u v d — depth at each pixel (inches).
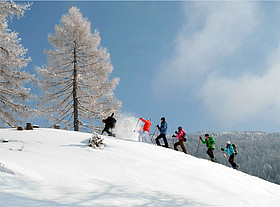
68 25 636.7
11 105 565.0
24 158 187.6
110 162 217.3
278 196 216.4
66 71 636.1
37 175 154.0
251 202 179.6
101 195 134.8
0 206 83.6
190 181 205.2
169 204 139.3
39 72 587.2
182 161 269.0
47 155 209.6
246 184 233.5
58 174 164.2
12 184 126.0
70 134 336.5
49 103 612.7
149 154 274.1
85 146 264.7
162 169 224.8
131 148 287.0
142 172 204.8
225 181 224.5
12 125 579.2
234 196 187.2
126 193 146.3
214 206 151.7
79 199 121.0
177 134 403.9
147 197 145.3
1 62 534.0
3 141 253.8
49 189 132.2
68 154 223.9
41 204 98.0
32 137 291.4
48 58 626.5
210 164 292.5
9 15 469.4
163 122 398.3
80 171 179.6
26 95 564.1
